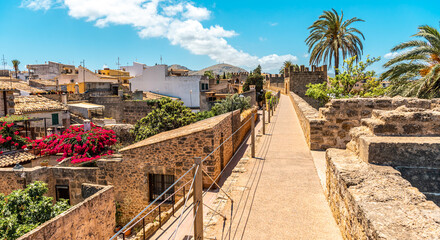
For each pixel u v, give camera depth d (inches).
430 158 169.2
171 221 374.9
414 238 98.0
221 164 507.8
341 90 944.3
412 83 585.9
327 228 202.5
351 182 159.8
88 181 501.0
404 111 212.5
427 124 194.1
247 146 713.6
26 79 2847.0
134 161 483.5
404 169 171.3
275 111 1136.2
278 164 375.6
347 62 932.0
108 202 371.2
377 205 128.3
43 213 326.0
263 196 270.2
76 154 692.7
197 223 179.3
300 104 819.4
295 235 198.2
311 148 430.6
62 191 509.7
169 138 464.4
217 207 251.3
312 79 1732.3
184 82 1721.2
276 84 2797.7
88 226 327.3
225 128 541.3
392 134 197.3
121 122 1259.8
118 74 2603.3
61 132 853.2
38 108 918.4
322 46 1301.7
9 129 659.4
